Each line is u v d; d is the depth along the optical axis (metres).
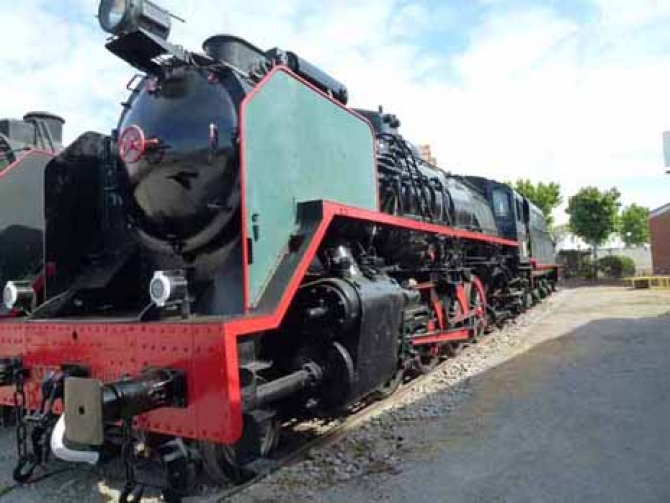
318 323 4.39
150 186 4.52
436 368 7.63
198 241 4.36
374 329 4.68
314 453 4.49
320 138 4.98
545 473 3.89
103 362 3.75
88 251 5.29
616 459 4.08
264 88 4.22
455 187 10.18
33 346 4.18
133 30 4.36
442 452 4.42
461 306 8.53
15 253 6.43
